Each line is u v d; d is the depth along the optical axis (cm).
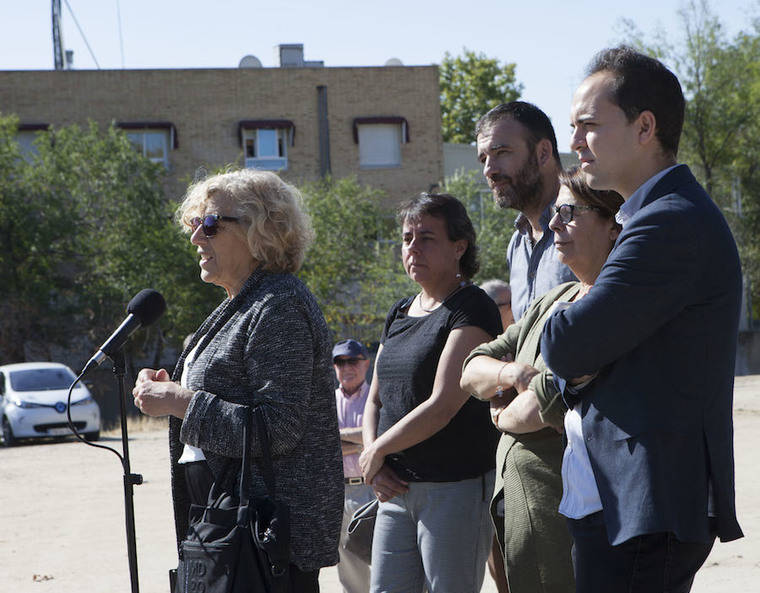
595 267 315
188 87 4075
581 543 271
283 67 4134
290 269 359
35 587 756
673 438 252
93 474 1477
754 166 4109
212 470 335
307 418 341
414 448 404
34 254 3331
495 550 430
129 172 3484
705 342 255
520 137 425
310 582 341
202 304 3284
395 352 423
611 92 270
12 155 3438
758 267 4138
